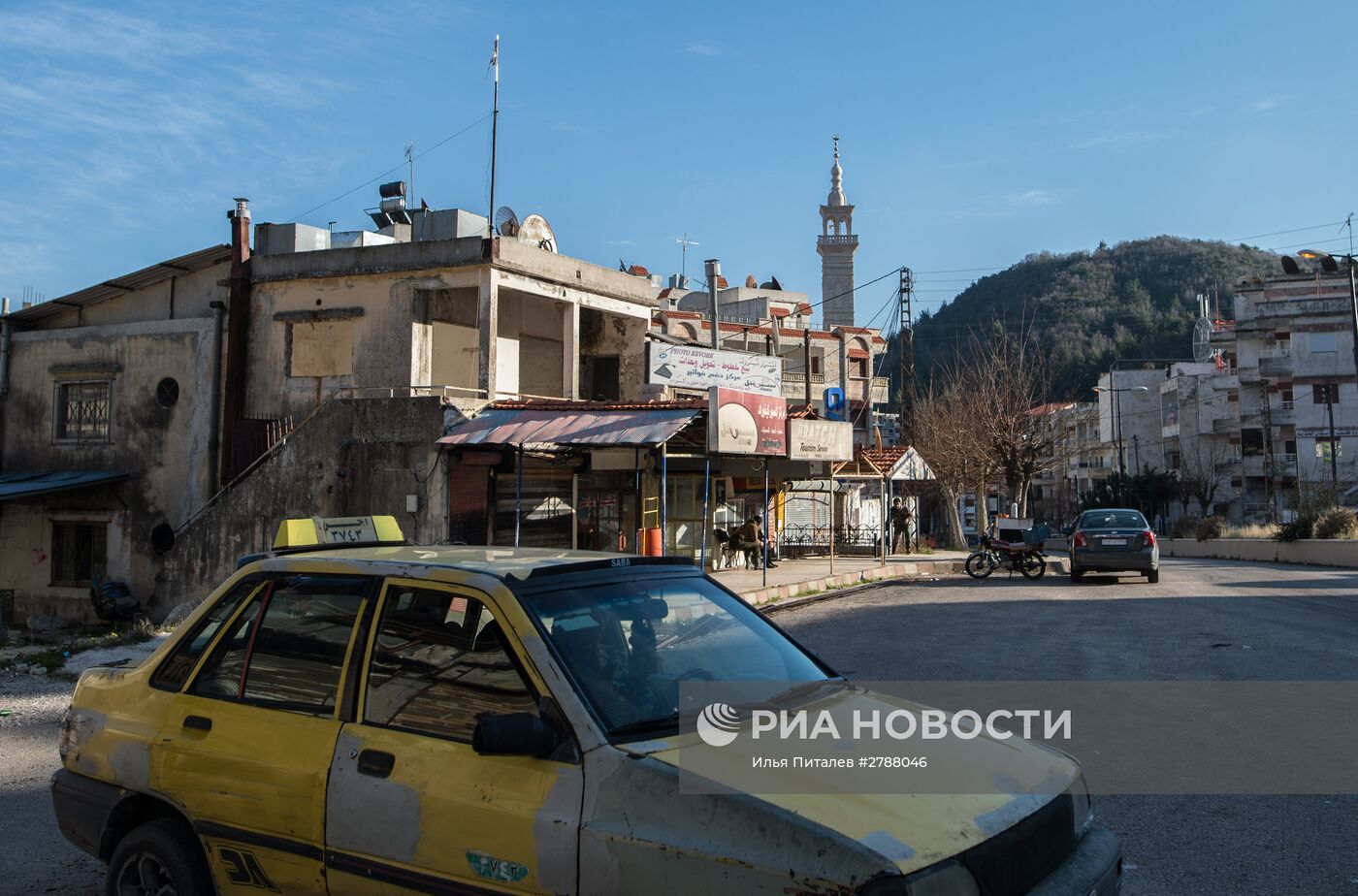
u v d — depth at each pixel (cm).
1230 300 10269
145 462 2120
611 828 276
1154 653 1062
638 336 2247
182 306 2180
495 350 1825
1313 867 451
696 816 268
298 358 1986
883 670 986
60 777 421
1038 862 291
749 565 2325
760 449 1630
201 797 363
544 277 1941
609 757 289
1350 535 2950
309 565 387
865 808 272
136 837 387
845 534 3038
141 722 397
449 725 326
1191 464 6706
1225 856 466
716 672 354
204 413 2064
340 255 1942
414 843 309
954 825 275
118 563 2116
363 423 1702
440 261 1852
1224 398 6400
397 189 2448
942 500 4728
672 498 2128
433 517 1623
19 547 2217
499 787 299
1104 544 2031
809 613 1582
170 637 420
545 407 1653
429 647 343
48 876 481
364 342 1919
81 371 2192
